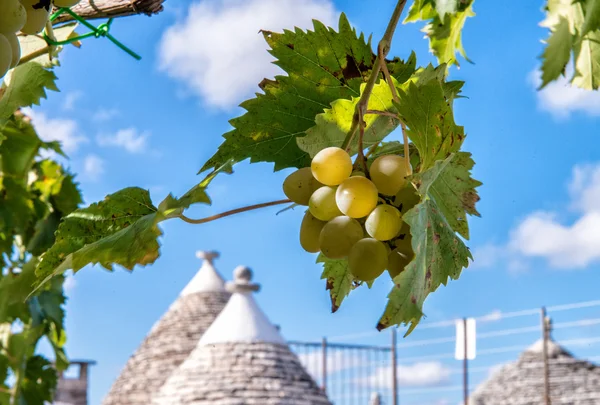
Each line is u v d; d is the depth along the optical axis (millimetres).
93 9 1822
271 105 1343
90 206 1213
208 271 18203
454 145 1101
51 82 1830
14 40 1284
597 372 17031
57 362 3795
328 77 1348
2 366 3547
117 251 1129
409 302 952
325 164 1139
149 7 1848
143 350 16891
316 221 1208
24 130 3248
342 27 1336
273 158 1359
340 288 1279
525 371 17438
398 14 1183
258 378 13953
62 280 3670
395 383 13461
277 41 1339
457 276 1073
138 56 1896
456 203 1105
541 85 1245
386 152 1275
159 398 14242
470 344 11164
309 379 14297
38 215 3525
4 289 2316
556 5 1246
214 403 13625
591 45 1481
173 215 1154
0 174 3268
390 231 1091
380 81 1220
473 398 17406
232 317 14844
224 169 1122
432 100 1100
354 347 14273
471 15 1805
